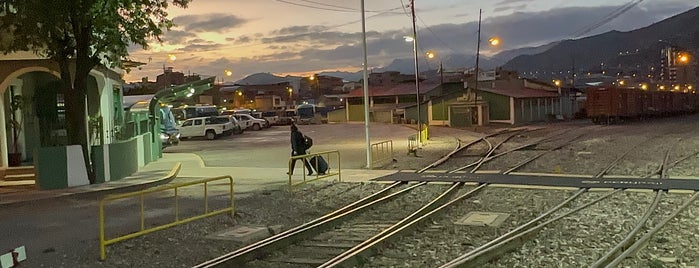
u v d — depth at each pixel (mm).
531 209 14250
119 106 28781
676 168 21484
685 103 92875
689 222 12117
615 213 13344
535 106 74875
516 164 24688
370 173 21625
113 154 20750
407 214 13977
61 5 17422
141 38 19297
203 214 13984
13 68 21734
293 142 21062
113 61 20234
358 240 11250
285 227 12750
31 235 12344
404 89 81562
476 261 9195
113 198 10906
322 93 154000
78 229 12875
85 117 19812
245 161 29031
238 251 10070
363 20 24078
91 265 9891
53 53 19297
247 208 15016
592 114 62625
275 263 9758
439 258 9844
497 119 69438
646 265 9031
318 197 16812
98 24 18094
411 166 24594
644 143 33688
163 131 40188
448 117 69312
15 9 18125
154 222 13422
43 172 18797
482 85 79438
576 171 21609
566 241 10828
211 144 43375
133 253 10633
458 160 27172
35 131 25375
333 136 48562
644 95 71125
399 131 53438
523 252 10062
